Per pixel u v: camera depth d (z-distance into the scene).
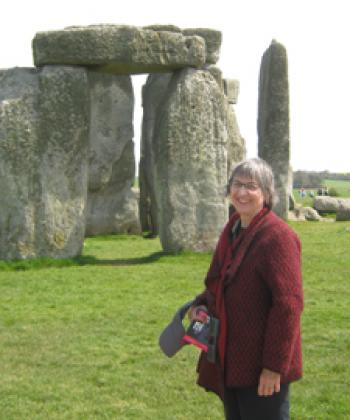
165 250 11.73
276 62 20.19
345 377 5.17
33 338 6.25
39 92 10.88
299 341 3.14
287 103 20.20
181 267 10.30
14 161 10.71
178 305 7.63
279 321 2.94
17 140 10.72
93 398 4.76
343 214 21.19
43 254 10.88
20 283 8.98
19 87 10.90
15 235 10.71
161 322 6.85
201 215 11.65
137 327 6.65
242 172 3.19
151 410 4.55
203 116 11.59
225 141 11.82
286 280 2.97
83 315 7.14
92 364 5.50
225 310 3.11
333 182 68.06
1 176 10.68
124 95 16.86
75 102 11.00
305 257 11.55
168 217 11.55
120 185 16.86
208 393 4.87
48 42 10.83
